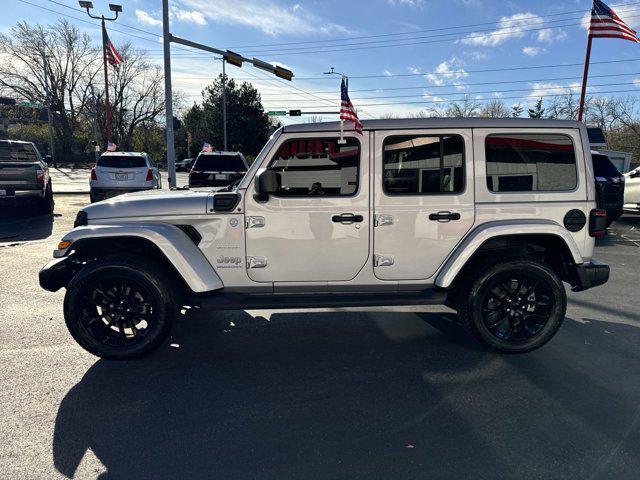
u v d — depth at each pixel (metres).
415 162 3.93
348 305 3.97
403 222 3.93
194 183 13.30
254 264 3.92
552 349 4.20
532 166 4.00
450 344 4.33
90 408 3.16
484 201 3.97
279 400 3.29
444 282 3.90
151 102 64.19
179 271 3.75
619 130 47.03
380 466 2.56
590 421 3.02
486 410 3.15
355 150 3.89
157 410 3.15
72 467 2.55
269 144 3.84
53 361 3.89
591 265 4.09
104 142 62.22
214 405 3.22
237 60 17.58
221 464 2.58
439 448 2.73
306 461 2.61
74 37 57.38
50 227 10.48
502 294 4.06
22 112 58.38
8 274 6.54
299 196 3.88
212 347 4.24
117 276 3.73
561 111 49.31
